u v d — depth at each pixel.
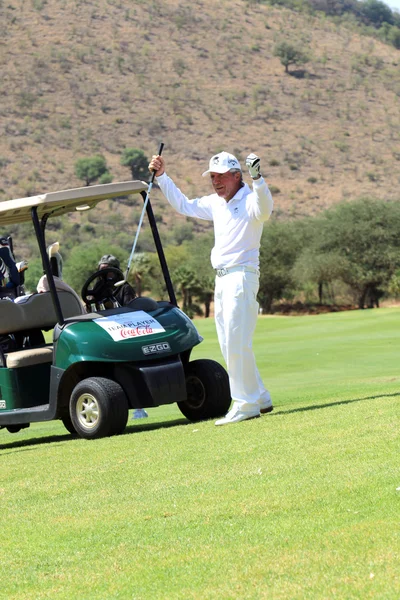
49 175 182.25
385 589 4.68
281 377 26.20
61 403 11.31
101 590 5.27
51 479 8.28
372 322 51.50
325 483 6.71
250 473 7.38
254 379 10.55
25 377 11.68
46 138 198.00
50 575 5.65
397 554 5.08
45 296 12.31
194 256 110.25
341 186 185.12
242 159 195.75
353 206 102.06
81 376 11.45
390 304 104.00
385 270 98.56
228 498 6.73
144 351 10.97
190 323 11.66
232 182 10.43
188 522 6.27
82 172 179.50
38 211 11.72
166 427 11.16
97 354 10.83
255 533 5.82
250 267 10.47
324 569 5.04
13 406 11.62
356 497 6.25
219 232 10.57
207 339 46.12
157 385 10.91
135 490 7.41
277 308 107.19
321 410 10.20
